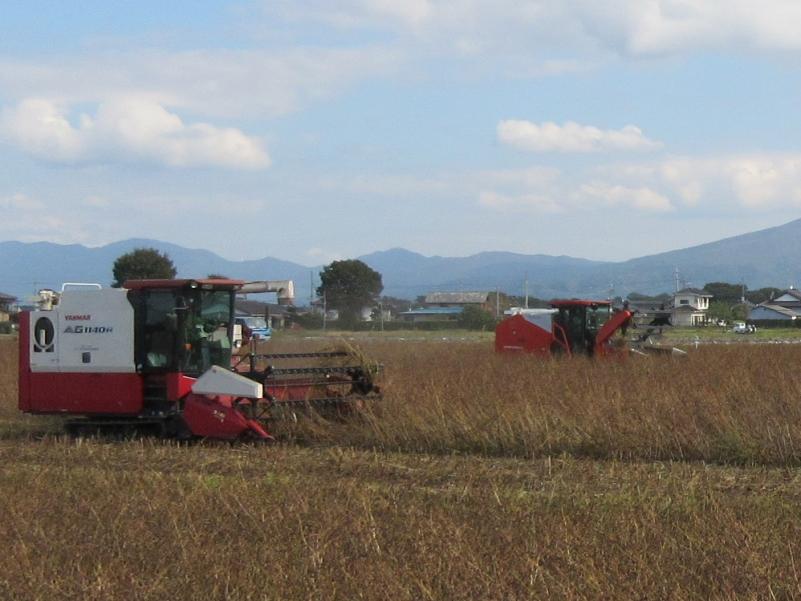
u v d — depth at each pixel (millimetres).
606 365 27734
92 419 19922
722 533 9773
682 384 21016
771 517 10875
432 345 47312
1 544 9750
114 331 19062
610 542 9422
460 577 8484
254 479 13945
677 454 16516
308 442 18500
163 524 10203
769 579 8484
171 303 18906
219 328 19781
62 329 19500
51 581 8648
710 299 150500
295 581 8492
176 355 18766
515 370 25547
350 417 19219
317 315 103562
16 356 33500
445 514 10820
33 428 20625
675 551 9148
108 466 15852
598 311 35875
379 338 68188
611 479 14273
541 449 16984
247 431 18062
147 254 77312
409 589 8250
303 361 22625
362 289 115688
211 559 9047
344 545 9445
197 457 16641
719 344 47281
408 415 18375
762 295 165125
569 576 8492
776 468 15398
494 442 17234
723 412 17203
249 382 18078
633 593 8172
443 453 17266
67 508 11148
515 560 8914
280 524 10227
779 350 36906
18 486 12664
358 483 13586
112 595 8344
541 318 36531
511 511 10953
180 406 18844
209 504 11164
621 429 17000
